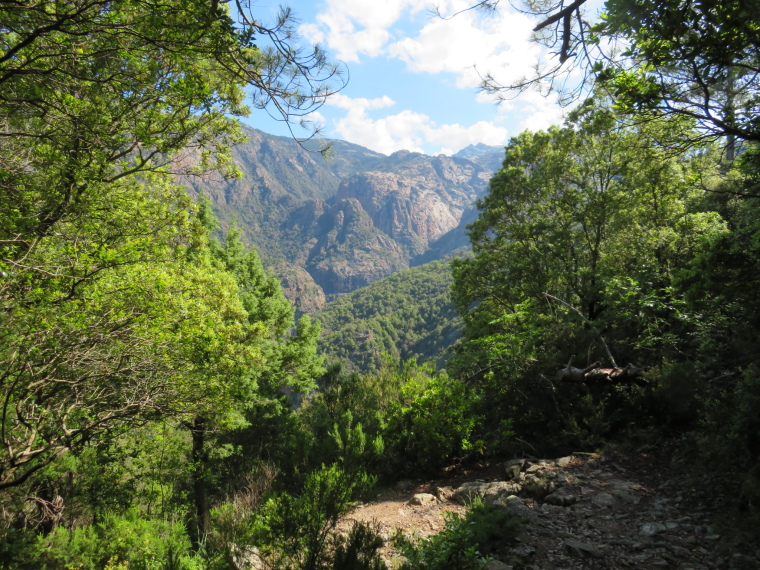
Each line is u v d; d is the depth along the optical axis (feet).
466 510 16.90
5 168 18.22
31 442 16.96
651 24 11.62
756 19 10.95
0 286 15.01
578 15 11.87
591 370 23.47
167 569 14.47
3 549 14.64
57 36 13.53
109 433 24.22
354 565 10.96
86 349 18.35
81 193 22.47
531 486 18.33
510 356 26.78
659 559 12.26
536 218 55.21
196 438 37.88
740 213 25.85
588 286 42.55
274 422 48.65
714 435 16.46
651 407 22.08
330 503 12.60
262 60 12.81
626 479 18.02
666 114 14.23
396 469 26.08
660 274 31.68
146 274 23.36
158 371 21.27
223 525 13.80
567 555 12.91
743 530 12.64
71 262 18.56
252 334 36.86
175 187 35.06
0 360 16.58
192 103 25.67
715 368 20.45
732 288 15.71
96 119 19.13
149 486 35.91
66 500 26.71
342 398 37.29
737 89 14.93
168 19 12.06
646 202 41.88
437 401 25.84
